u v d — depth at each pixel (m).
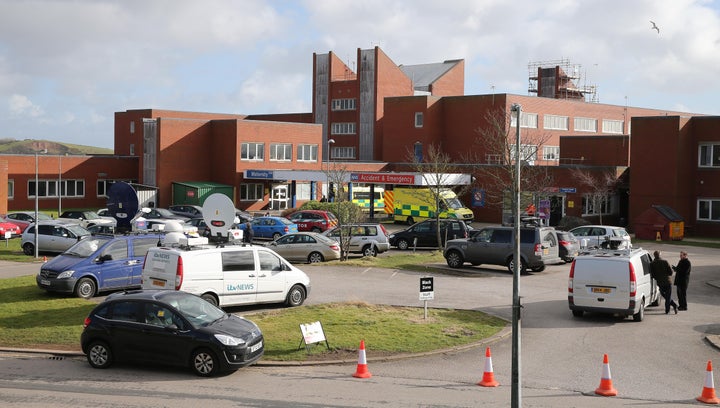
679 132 48.25
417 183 51.88
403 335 17.25
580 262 19.97
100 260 22.09
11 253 33.59
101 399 12.26
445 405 12.07
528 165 45.53
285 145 65.06
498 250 29.02
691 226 49.50
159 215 45.94
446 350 16.16
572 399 12.64
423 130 67.94
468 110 66.88
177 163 61.12
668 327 19.27
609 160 59.31
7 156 59.00
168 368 14.67
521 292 24.58
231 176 61.75
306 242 31.06
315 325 15.68
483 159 65.38
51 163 61.94
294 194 63.09
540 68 91.94
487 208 58.28
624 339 17.77
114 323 14.49
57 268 21.67
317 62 84.25
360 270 28.83
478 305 21.92
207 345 13.90
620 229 34.91
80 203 64.31
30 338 16.97
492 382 13.48
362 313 19.62
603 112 77.19
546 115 69.38
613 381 13.96
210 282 18.83
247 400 12.27
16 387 13.09
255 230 41.19
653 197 49.47
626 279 19.39
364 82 79.94
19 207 59.94
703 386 13.53
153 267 18.89
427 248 38.00
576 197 53.06
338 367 14.80
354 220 43.50
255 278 19.72
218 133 62.66
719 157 48.41
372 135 79.56
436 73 86.00
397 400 12.36
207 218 21.64
